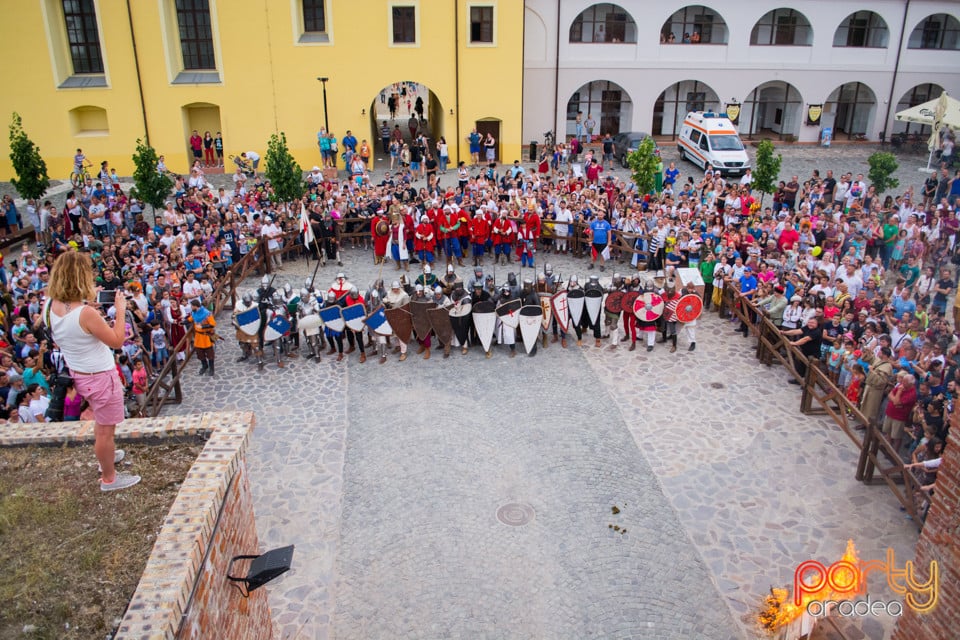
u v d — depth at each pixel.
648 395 15.56
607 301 17.44
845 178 26.16
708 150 33.75
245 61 33.12
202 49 33.78
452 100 35.03
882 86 41.34
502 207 24.05
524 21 36.84
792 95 42.34
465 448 13.71
